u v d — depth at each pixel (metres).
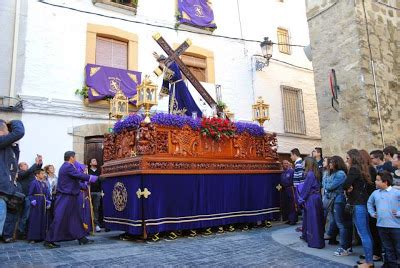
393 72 9.50
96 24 10.80
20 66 9.45
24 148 9.16
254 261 4.98
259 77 14.15
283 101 14.66
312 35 10.26
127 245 6.22
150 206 6.47
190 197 7.02
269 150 8.75
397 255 4.41
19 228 7.67
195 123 7.32
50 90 9.77
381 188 4.63
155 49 11.78
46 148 9.46
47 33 9.98
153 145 6.67
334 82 9.44
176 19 12.41
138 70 11.34
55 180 8.57
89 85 10.19
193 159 7.13
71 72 10.19
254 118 9.37
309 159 6.56
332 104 9.44
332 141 9.51
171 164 6.79
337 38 9.57
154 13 11.99
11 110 9.09
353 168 4.99
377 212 4.58
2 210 3.69
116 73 10.71
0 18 9.41
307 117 15.36
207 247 5.95
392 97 9.27
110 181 7.51
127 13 11.43
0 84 9.13
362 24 9.17
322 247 5.92
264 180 8.43
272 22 15.16
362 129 8.80
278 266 4.73
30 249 6.03
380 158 6.07
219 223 7.37
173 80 7.98
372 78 8.97
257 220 8.07
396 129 9.13
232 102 13.19
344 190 5.42
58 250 5.81
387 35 9.62
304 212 6.55
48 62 9.87
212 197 7.36
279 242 6.40
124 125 7.16
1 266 4.60
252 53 14.16
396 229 4.40
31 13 9.83
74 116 10.03
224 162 7.62
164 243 6.37
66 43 10.23
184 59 12.50
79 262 4.82
